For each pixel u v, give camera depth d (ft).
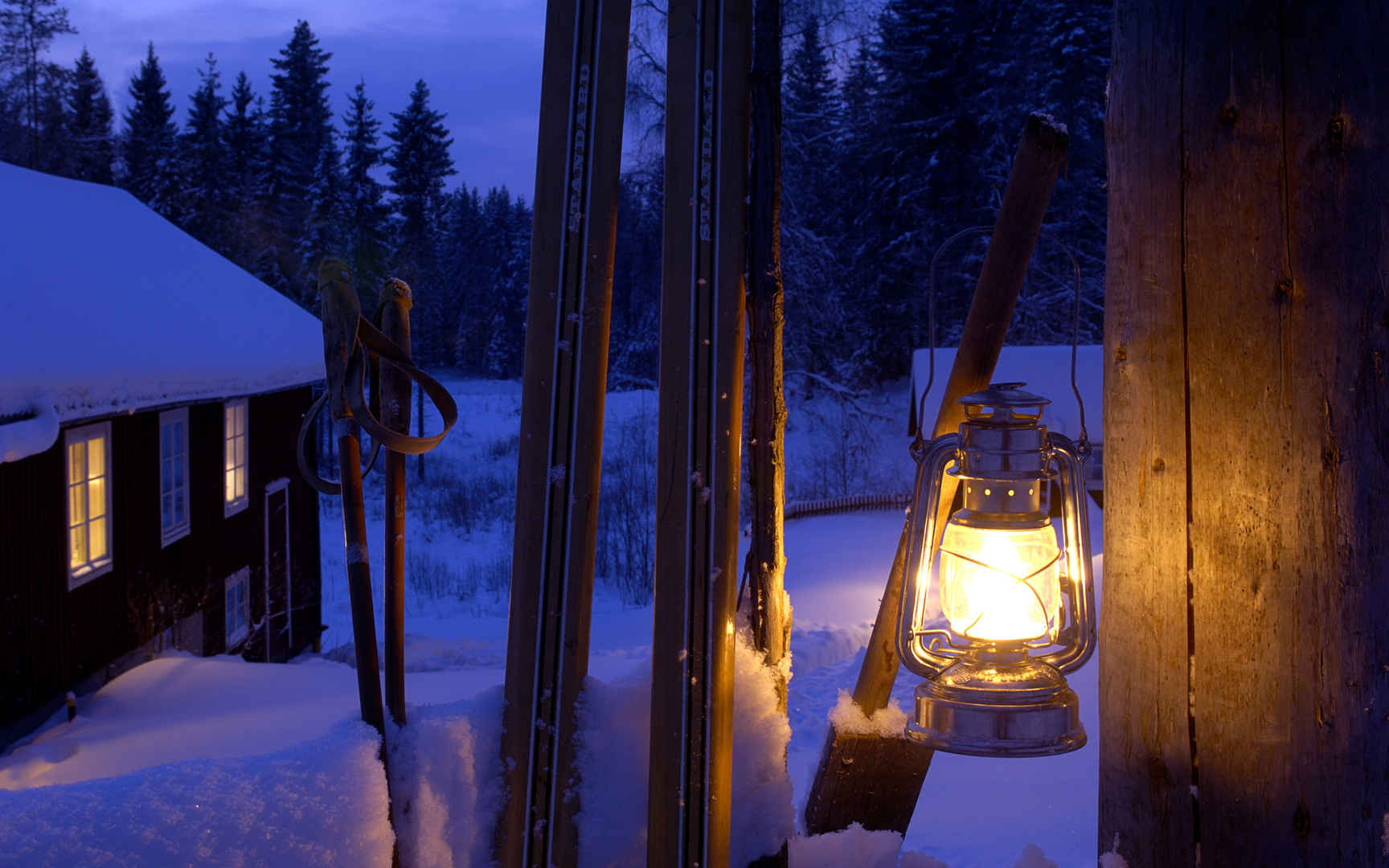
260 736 20.40
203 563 33.04
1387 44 5.32
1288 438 5.59
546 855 6.85
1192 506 5.93
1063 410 57.16
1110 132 6.34
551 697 6.94
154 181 138.82
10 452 20.43
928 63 106.52
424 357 238.27
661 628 6.75
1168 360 5.98
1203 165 5.79
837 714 8.20
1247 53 5.63
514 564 7.00
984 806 13.78
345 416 6.24
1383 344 5.36
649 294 92.94
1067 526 6.23
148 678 26.35
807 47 60.85
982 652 5.99
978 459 6.01
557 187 7.00
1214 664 5.90
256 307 39.70
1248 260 5.67
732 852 7.02
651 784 6.68
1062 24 98.99
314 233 134.92
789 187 73.36
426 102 184.14
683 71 7.05
